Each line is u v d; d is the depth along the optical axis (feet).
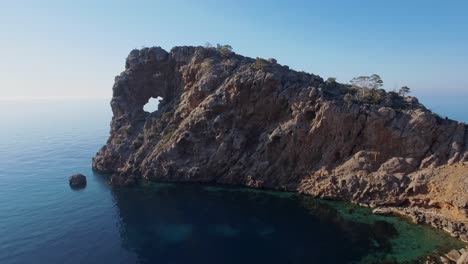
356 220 250.37
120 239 233.35
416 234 224.94
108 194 326.44
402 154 288.51
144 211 282.15
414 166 278.46
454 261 189.88
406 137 284.61
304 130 314.14
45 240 233.76
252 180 326.03
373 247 212.23
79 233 244.01
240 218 261.85
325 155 310.24
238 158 340.18
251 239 228.43
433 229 230.07
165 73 426.92
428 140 283.18
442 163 270.87
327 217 257.96
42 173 410.52
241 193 313.73
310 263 197.47
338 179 293.23
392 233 228.02
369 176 283.59
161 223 257.55
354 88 339.57
